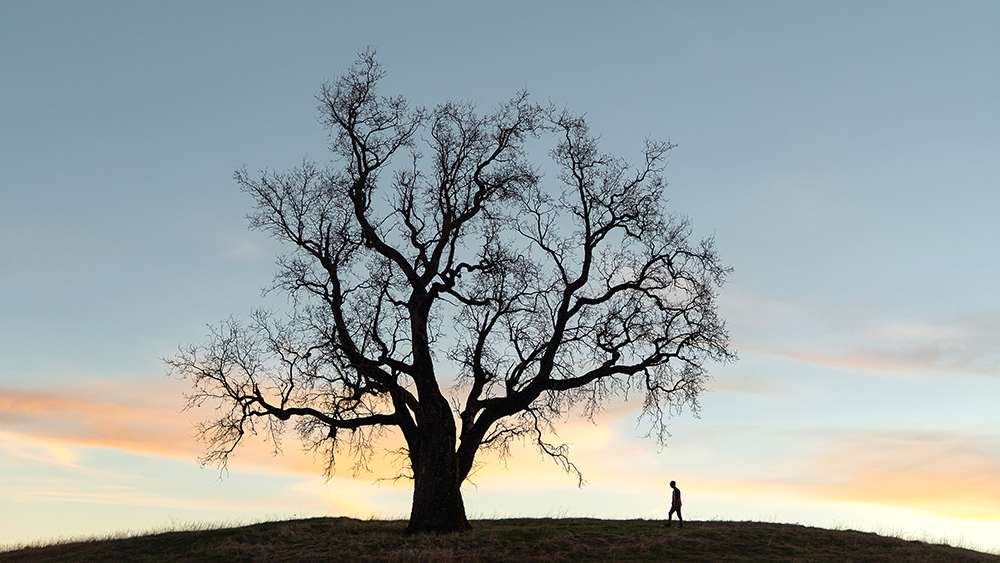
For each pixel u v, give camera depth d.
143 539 40.09
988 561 34.34
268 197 39.53
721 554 34.22
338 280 38.72
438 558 32.78
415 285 38.75
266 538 37.81
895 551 35.00
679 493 39.41
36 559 38.53
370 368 37.72
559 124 40.09
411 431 38.38
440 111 40.28
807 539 36.75
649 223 39.25
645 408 38.78
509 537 36.66
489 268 38.19
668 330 38.56
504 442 38.66
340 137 40.22
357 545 35.31
